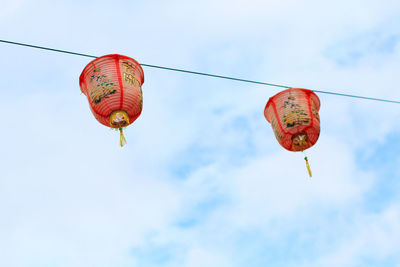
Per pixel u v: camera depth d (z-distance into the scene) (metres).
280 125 7.39
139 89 6.45
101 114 6.26
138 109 6.41
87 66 6.34
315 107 7.53
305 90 7.47
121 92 6.20
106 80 6.22
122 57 6.40
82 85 6.61
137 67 6.58
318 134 7.43
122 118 6.21
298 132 7.31
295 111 7.31
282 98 7.44
